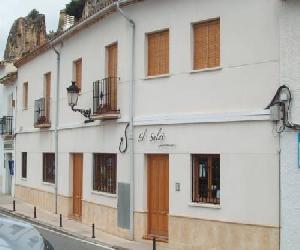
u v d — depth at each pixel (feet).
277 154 39.11
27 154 87.92
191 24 46.11
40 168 80.69
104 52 58.13
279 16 39.34
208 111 44.37
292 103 38.17
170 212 47.06
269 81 40.01
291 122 38.14
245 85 41.63
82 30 63.72
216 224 42.91
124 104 53.57
